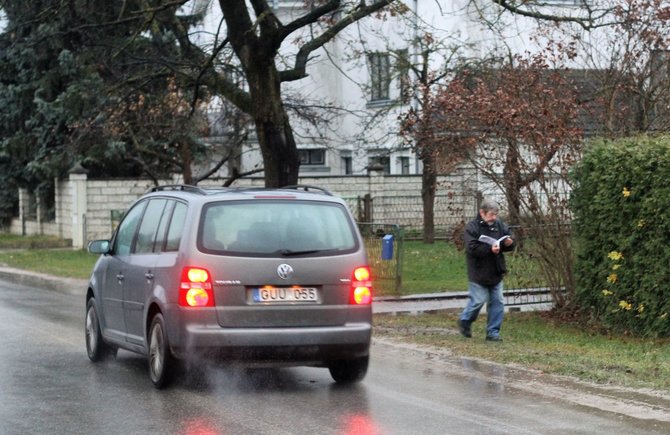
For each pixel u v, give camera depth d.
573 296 28.91
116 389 18.67
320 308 18.16
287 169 38.56
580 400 17.33
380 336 25.92
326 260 18.28
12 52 59.56
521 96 28.52
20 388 18.75
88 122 49.59
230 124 53.19
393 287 37.88
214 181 67.25
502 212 30.56
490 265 24.95
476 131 28.73
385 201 69.25
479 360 21.80
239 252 17.92
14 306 33.78
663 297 25.30
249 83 38.00
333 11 41.16
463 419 15.91
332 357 18.20
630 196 25.84
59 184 68.75
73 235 65.06
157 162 66.94
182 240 18.09
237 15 36.97
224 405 17.14
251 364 17.97
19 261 55.59
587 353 22.64
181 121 52.50
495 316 24.98
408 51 67.38
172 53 45.97
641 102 31.97
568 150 28.30
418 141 30.75
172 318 17.94
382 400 17.59
